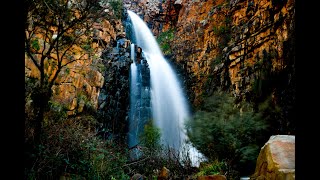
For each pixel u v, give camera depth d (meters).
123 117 12.23
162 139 10.64
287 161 3.09
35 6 5.17
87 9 5.81
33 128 5.17
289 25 10.19
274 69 10.52
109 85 11.30
